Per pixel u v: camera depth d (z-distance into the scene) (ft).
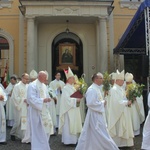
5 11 46.14
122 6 47.24
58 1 40.93
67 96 22.41
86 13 41.63
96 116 17.26
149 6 25.63
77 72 47.57
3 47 46.26
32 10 41.06
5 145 22.35
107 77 20.79
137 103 26.40
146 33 25.80
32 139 17.51
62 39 48.67
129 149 20.67
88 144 17.34
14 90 24.11
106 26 43.01
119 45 39.09
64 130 22.39
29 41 41.14
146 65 25.38
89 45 47.29
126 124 20.53
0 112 22.85
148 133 18.30
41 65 46.60
